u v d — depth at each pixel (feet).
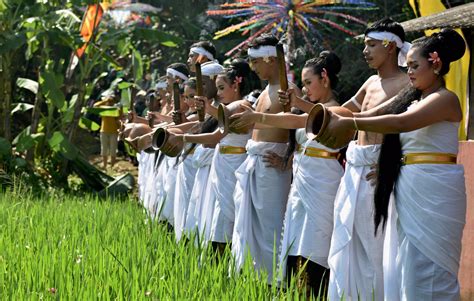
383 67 18.48
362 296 17.87
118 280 15.62
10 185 39.96
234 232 22.29
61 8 53.21
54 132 48.37
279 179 21.83
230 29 42.88
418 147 15.78
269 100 21.80
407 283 15.83
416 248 15.72
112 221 25.07
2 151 46.80
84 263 17.29
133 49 53.11
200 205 25.26
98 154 70.85
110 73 68.03
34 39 47.85
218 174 23.88
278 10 40.98
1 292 15.39
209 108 21.08
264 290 15.12
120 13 65.87
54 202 32.53
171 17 69.92
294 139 21.24
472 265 20.20
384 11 54.08
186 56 70.49
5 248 19.19
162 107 35.42
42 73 48.83
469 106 26.02
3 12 49.16
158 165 31.71
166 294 15.05
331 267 18.10
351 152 18.20
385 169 16.30
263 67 21.81
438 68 15.58
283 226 20.79
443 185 15.52
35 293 14.88
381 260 17.80
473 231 20.16
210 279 15.98
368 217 17.79
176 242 21.06
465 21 23.56
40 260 16.78
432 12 30.99
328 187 19.65
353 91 54.54
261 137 22.06
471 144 20.20
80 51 50.14
